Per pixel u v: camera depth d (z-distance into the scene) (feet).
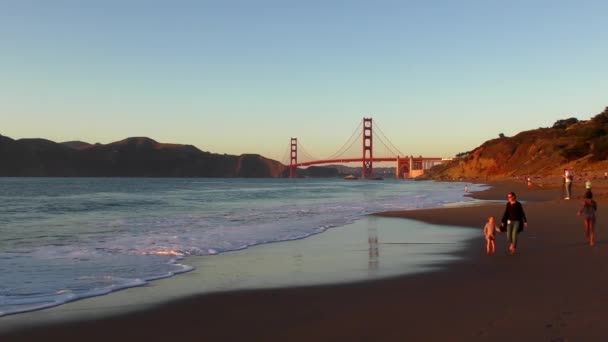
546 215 60.75
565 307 19.56
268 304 21.66
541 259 31.45
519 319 18.12
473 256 33.78
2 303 22.02
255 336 17.34
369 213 74.43
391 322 18.52
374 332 17.42
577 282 24.31
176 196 144.36
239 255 35.86
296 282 26.23
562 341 15.62
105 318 19.70
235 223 59.98
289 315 19.86
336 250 38.17
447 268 29.43
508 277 26.05
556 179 236.22
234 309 20.90
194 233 49.57
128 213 77.82
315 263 32.27
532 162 375.25
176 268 30.48
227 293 23.81
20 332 18.02
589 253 33.35
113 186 276.62
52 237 46.47
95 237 46.39
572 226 49.32
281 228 54.03
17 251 37.55
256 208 88.07
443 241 42.65
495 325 17.53
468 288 23.76
